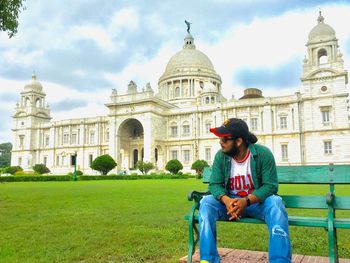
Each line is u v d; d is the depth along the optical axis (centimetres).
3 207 1530
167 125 9119
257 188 599
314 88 7369
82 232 963
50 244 830
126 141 9388
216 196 592
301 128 7500
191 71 10781
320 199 617
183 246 806
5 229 1016
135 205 1584
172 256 729
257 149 609
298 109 7575
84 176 5791
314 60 7412
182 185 3481
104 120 9862
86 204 1638
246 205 555
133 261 693
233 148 611
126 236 910
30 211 1389
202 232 531
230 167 622
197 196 663
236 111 8244
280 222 513
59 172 10225
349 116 7588
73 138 10312
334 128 7056
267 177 584
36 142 10925
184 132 8919
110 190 2667
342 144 6962
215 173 625
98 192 2439
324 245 810
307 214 1266
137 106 8675
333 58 7219
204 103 9612
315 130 7244
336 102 7119
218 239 882
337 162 6956
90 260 705
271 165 593
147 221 1130
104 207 1515
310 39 7500
